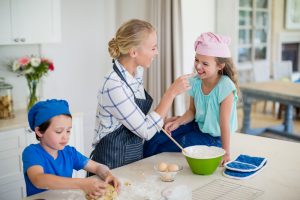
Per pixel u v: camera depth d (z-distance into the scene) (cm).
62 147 147
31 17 284
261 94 441
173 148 188
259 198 129
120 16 393
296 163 165
